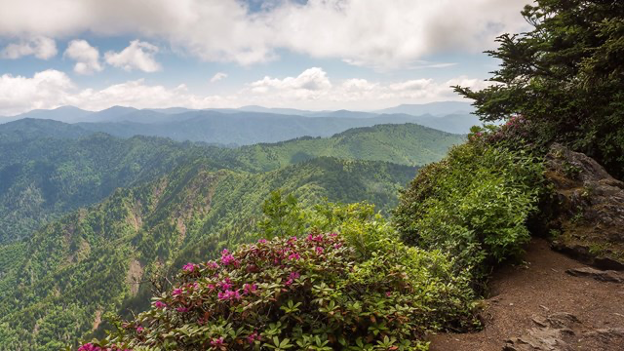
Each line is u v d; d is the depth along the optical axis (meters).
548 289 5.86
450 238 6.93
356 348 3.59
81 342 3.39
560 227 7.71
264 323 3.71
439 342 4.37
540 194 8.12
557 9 9.60
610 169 8.91
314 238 5.22
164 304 3.94
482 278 6.57
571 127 9.68
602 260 6.59
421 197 9.97
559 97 9.41
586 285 5.95
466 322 4.91
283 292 3.87
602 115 8.77
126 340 3.65
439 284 5.15
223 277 4.08
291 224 6.86
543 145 9.87
